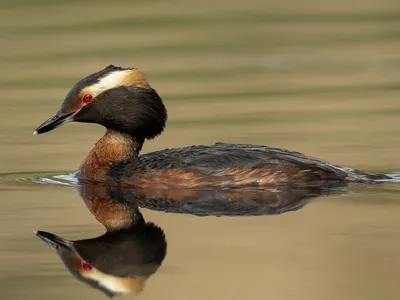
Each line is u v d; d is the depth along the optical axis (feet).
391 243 42.70
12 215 48.52
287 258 41.63
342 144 62.34
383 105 73.67
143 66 88.94
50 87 81.30
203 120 70.38
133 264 41.37
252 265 40.60
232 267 40.45
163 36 99.35
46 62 90.02
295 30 102.01
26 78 84.69
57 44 96.43
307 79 83.71
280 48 95.35
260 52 93.86
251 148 54.39
